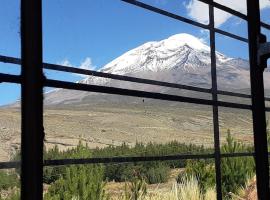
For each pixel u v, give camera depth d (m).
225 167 11.19
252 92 3.34
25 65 2.03
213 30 3.48
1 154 41.00
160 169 22.27
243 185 11.10
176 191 9.12
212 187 10.30
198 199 8.91
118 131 133.88
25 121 2.02
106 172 23.59
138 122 162.25
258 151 3.30
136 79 2.80
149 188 16.47
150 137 137.75
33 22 2.05
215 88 3.43
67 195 10.62
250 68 3.35
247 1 3.39
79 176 11.11
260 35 3.36
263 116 3.34
